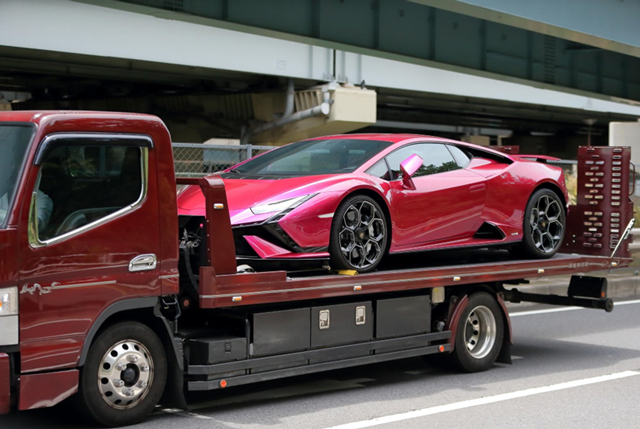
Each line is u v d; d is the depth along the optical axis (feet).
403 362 25.91
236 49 105.60
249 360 18.47
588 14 56.90
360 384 22.39
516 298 29.45
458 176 24.29
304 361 19.76
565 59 81.51
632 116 202.69
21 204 15.11
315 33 58.49
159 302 17.37
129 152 16.70
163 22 97.14
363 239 21.24
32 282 15.23
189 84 127.75
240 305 18.80
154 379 17.43
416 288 22.22
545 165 27.43
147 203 16.88
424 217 22.93
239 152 33.63
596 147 29.68
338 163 22.58
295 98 124.57
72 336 15.80
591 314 36.73
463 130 220.43
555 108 181.37
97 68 108.99
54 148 15.60
